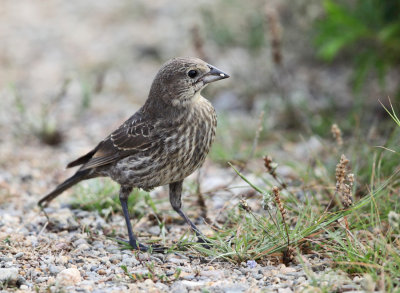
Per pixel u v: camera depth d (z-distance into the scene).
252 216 8.15
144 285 6.85
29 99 16.36
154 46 19.62
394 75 15.21
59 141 13.69
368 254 6.89
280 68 15.28
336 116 13.50
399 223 6.42
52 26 23.05
